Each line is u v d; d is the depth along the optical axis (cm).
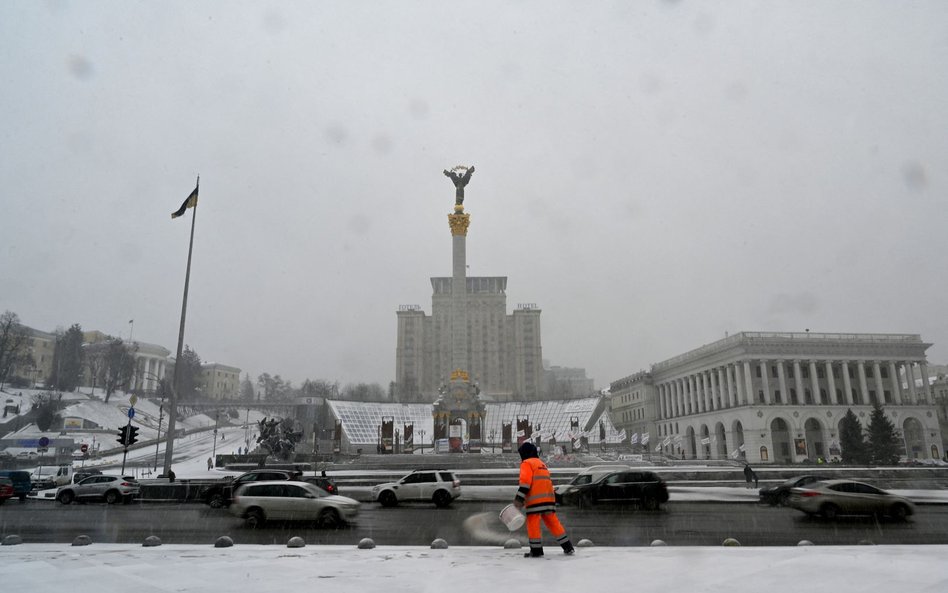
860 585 922
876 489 2522
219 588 966
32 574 1102
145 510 3019
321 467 5847
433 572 1085
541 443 8900
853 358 9906
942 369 15425
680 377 11881
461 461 6450
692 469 5197
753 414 9381
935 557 1190
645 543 1859
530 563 1162
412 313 19025
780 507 2953
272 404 15300
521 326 19012
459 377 8694
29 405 13062
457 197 9225
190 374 18850
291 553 1386
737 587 916
